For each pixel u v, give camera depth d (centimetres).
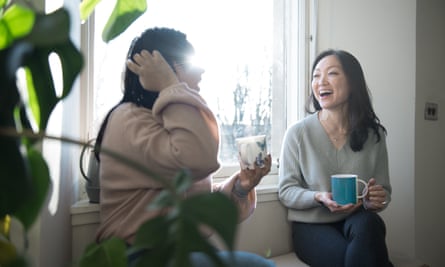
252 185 104
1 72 22
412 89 164
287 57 173
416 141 166
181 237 22
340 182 112
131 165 26
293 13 174
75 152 109
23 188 24
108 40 57
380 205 119
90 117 117
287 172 139
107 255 39
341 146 134
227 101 150
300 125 142
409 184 166
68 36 25
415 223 166
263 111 163
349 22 172
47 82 30
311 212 129
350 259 105
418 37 165
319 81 136
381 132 139
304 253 128
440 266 185
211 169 80
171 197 24
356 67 135
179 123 76
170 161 74
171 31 91
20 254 31
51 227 77
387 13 169
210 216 22
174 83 82
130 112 82
